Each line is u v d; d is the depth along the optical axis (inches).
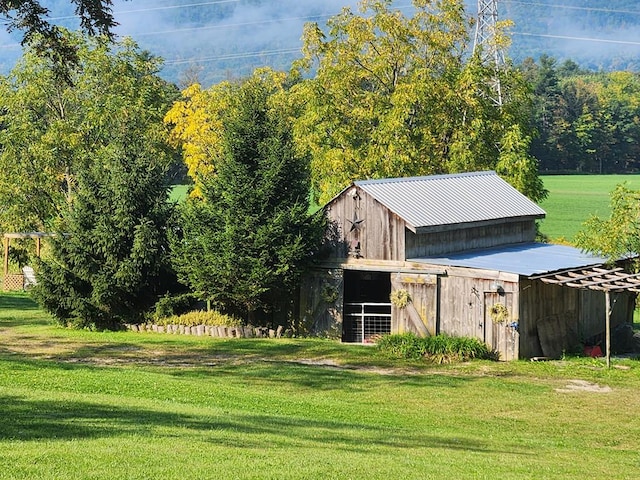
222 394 868.0
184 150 2190.0
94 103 2105.1
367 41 1956.2
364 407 869.2
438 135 1931.6
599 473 590.2
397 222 1290.6
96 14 856.9
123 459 498.9
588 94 5782.5
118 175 1408.7
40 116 2181.3
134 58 2230.6
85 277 1407.5
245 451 549.3
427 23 1974.7
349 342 1349.7
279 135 1373.0
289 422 720.3
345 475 494.3
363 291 1439.5
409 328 1273.4
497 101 1984.5
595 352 1229.7
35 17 860.6
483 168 1904.5
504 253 1364.4
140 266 1400.1
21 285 2076.8
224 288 1341.0
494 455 634.8
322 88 1953.7
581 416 873.5
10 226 2143.2
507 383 1025.5
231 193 1332.4
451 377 1059.9
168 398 829.2
